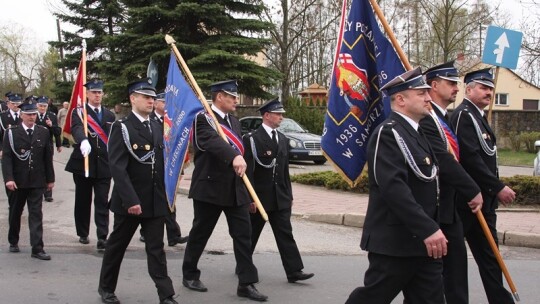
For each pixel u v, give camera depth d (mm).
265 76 22250
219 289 6168
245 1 22531
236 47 21359
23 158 7348
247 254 5867
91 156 7953
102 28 29125
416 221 3627
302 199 11852
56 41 29781
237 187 5859
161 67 21188
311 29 31484
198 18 20891
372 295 3908
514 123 29141
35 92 51656
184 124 5816
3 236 8633
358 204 11156
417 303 3928
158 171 5586
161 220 5531
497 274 5129
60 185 14031
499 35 6859
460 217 5059
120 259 5656
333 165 5473
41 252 7309
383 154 3850
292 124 20703
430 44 40812
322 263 7258
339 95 5488
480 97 5242
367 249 3945
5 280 6348
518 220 9367
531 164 21938
